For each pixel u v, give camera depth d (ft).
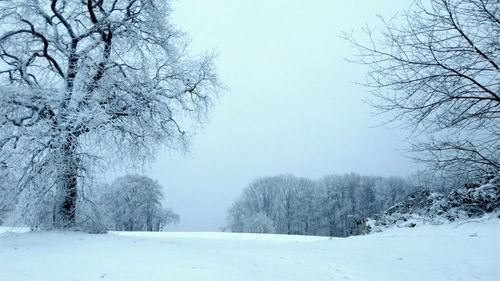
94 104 48.44
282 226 257.96
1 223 46.85
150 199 195.21
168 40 61.11
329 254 34.06
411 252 34.17
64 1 57.67
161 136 57.00
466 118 18.01
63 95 47.47
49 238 42.52
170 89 59.16
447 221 47.16
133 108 52.95
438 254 32.94
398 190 227.40
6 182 46.16
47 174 45.75
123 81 53.98
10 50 53.01
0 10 52.16
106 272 23.85
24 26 54.19
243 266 25.79
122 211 158.61
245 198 265.95
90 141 49.11
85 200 51.19
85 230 50.39
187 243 42.06
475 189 42.68
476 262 30.27
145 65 57.26
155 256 28.02
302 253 34.27
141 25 60.75
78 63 51.75
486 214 44.04
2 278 24.62
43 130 44.32
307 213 261.24
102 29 56.03
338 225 253.03
